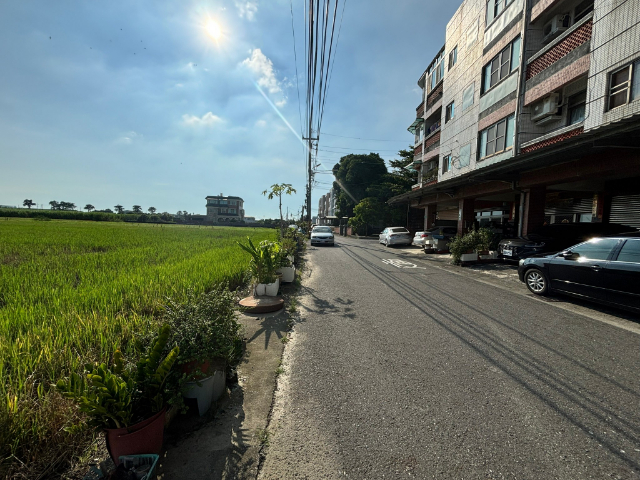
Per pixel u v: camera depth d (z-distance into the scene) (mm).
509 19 13961
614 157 8305
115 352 2252
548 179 10719
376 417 2744
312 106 10328
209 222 76500
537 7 12367
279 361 3852
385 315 5672
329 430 2590
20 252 11617
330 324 5188
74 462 2186
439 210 27828
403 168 37375
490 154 15438
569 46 10750
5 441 2090
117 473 1974
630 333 4754
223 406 2932
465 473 2141
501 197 17250
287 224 18047
